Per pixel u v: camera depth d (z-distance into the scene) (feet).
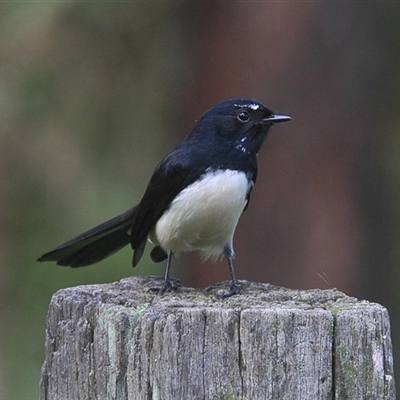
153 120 43.09
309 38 40.73
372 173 42.60
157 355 18.71
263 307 19.07
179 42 42.60
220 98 41.63
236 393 18.40
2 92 39.68
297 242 40.50
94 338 20.24
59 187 41.52
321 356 18.40
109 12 40.27
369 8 41.42
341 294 21.72
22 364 41.11
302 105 40.75
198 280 41.96
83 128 41.63
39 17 38.96
